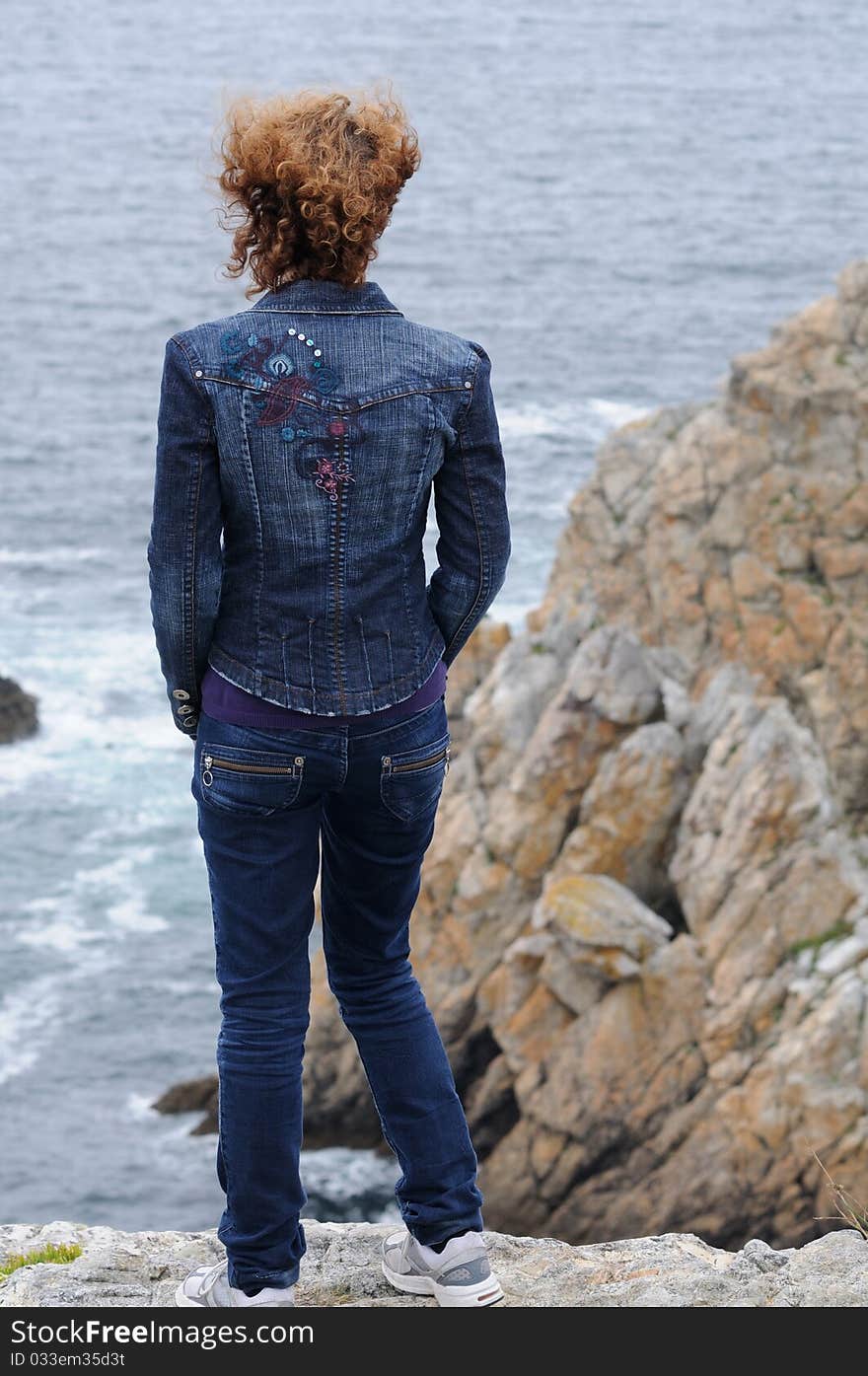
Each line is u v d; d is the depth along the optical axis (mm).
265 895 3367
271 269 3260
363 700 3242
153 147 162000
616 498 26328
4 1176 24125
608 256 109375
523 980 22375
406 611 3322
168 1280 4090
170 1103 26109
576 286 100875
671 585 24719
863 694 22750
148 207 130250
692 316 93438
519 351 84062
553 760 22938
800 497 23766
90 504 60875
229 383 3129
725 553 24281
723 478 24422
